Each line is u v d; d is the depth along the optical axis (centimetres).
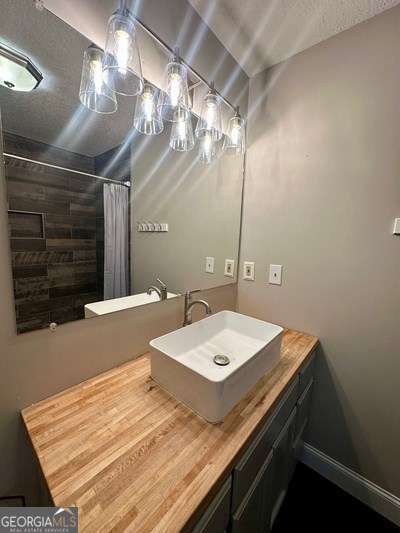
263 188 146
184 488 51
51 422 69
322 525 114
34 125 71
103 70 81
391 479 118
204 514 53
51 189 77
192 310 135
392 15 101
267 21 110
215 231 145
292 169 133
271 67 138
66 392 82
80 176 85
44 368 78
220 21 111
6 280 68
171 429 67
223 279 155
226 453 60
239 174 152
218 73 125
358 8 102
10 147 67
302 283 135
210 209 139
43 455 58
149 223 111
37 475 78
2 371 69
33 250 74
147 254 111
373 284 114
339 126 117
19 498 75
